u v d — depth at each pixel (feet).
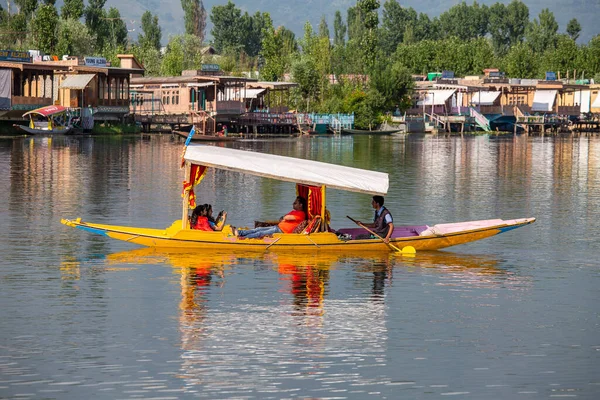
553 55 515.50
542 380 43.80
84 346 47.78
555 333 51.42
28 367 44.62
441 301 58.44
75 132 269.03
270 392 41.91
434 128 376.07
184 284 61.93
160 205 104.27
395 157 204.13
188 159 72.43
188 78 306.96
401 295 59.82
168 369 44.52
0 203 104.12
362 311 55.47
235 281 62.95
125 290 59.98
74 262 69.21
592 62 508.12
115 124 294.46
